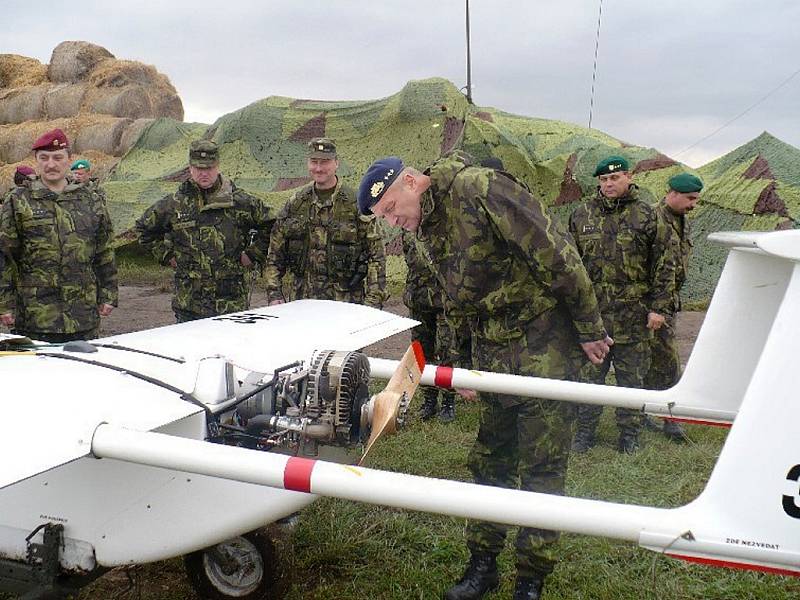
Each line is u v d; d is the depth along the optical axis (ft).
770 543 6.32
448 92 33.35
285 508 9.18
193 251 16.70
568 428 9.66
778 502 6.31
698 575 10.57
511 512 6.54
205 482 8.80
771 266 9.37
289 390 9.40
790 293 6.32
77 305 16.01
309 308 13.85
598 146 32.71
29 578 9.04
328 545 11.21
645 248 15.93
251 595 9.90
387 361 11.16
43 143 15.53
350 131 34.63
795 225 30.71
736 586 10.18
